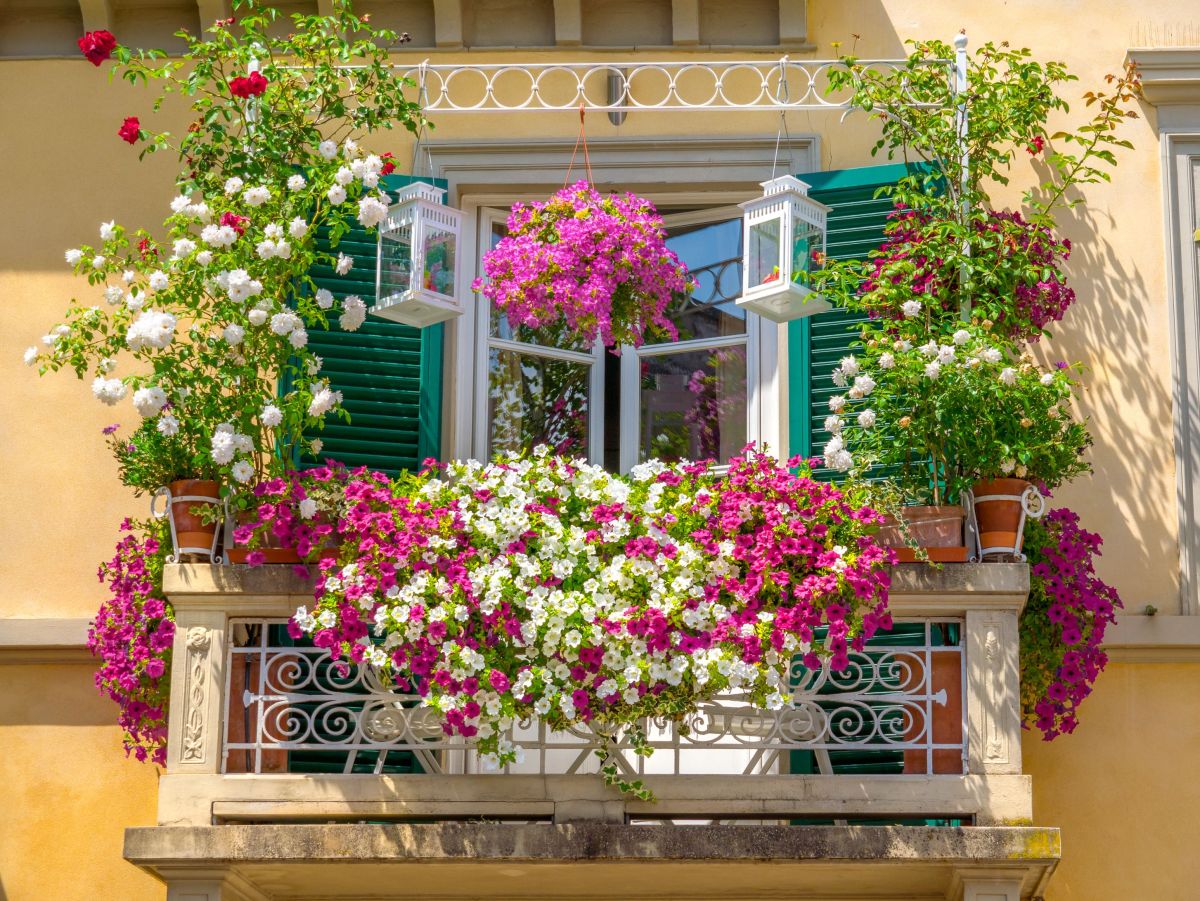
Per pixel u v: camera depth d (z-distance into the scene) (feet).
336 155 21.63
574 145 24.76
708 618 19.17
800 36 24.93
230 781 19.20
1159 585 22.94
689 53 25.08
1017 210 24.27
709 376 24.48
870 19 25.17
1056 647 20.84
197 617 19.66
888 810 19.03
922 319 21.45
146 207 24.68
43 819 22.72
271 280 20.72
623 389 24.66
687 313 24.80
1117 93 23.84
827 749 19.53
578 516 19.94
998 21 25.05
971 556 20.04
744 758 22.99
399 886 20.54
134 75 21.81
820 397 23.31
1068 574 20.97
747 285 21.40
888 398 20.79
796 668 21.94
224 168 21.53
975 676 19.39
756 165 24.62
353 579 19.19
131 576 20.83
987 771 19.15
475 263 24.88
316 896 20.89
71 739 22.94
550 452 24.20
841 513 19.61
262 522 19.52
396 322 23.43
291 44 22.27
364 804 19.11
